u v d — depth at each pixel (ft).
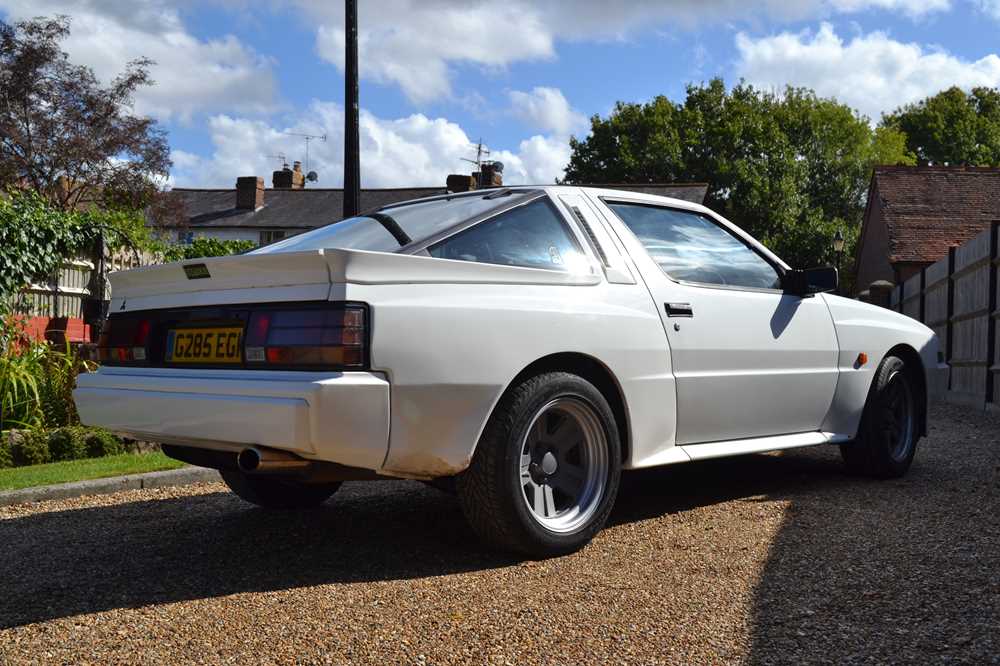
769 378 15.16
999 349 34.53
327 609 10.10
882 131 196.75
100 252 35.91
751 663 8.38
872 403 17.34
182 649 8.99
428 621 9.64
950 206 88.22
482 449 11.41
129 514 15.40
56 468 19.06
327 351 10.27
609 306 12.87
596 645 8.91
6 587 11.19
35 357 24.91
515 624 9.51
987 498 15.64
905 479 17.74
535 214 13.09
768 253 16.22
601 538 13.12
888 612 9.65
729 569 11.35
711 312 14.29
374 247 12.17
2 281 31.19
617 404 13.10
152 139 85.71
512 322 11.57
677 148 165.58
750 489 16.67
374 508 15.56
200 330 11.57
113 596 10.75
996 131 211.41
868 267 110.63
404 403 10.58
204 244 69.56
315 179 167.43
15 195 35.04
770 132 168.76
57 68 82.94
